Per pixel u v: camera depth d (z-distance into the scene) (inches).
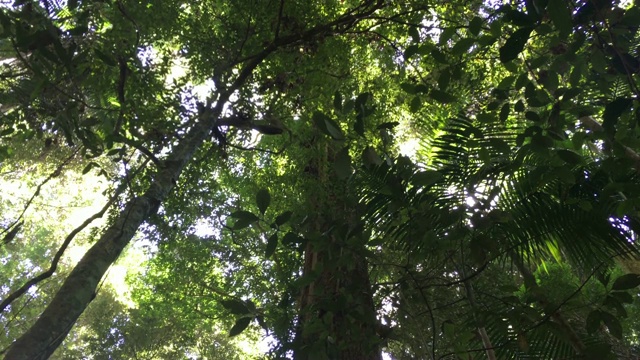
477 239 112.3
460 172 155.7
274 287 309.7
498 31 110.3
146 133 209.5
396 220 157.9
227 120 229.9
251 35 244.1
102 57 143.8
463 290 203.2
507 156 142.1
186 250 335.0
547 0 80.4
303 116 253.4
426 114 252.2
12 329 467.2
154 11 221.3
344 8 279.0
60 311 102.0
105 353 496.1
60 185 462.0
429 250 127.6
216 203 305.4
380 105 261.7
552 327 118.8
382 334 126.0
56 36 124.3
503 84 125.6
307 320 132.1
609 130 92.7
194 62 251.0
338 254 115.2
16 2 127.6
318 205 215.6
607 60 109.8
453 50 113.7
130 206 139.6
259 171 319.3
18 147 364.5
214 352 531.5
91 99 239.3
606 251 157.2
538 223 157.8
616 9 104.1
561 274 224.7
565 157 107.3
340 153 102.5
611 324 106.3
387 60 275.1
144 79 211.8
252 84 250.5
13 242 522.3
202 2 258.5
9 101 178.9
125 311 538.0
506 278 219.8
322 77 253.0
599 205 146.7
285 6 245.3
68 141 161.3
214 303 360.5
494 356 161.5
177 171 167.8
